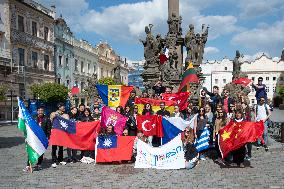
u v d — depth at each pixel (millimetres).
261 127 11227
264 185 8969
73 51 62562
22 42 44250
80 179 9836
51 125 11961
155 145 13586
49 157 13461
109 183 9344
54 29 54406
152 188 8805
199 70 28406
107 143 12250
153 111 15562
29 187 9000
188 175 10250
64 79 58375
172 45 28688
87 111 13203
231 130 11422
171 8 29328
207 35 28953
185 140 12148
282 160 12125
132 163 12219
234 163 11609
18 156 13797
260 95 14562
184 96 16094
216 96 14969
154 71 29078
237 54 24078
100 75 78125
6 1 40719
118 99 16219
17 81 42750
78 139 12195
